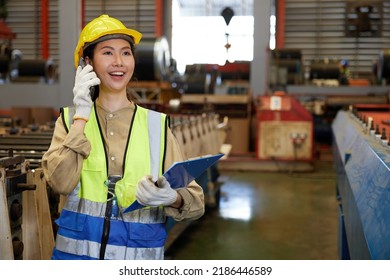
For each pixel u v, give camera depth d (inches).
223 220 178.5
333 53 398.6
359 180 77.3
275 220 179.0
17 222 69.9
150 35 416.2
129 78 60.4
